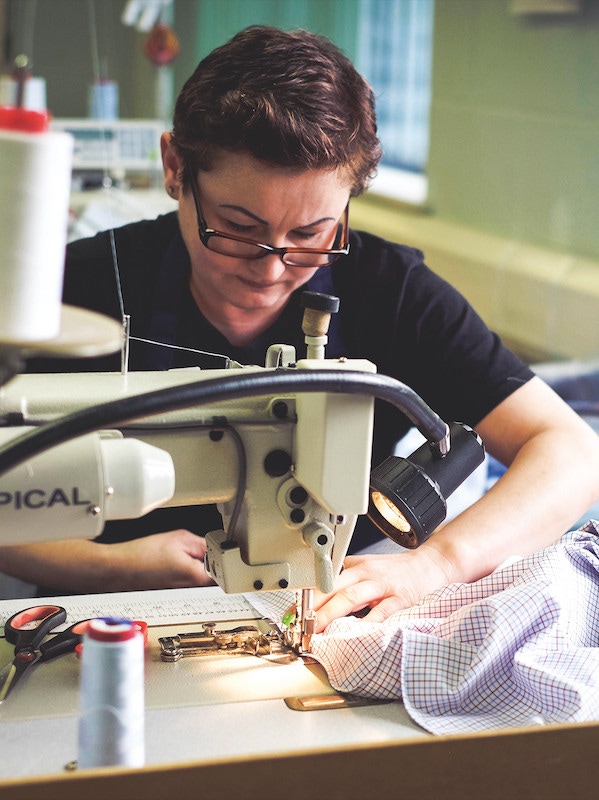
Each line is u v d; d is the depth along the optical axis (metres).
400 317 1.85
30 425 1.00
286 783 0.83
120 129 4.41
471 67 3.97
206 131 1.39
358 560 1.43
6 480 0.94
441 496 1.16
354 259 1.86
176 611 1.38
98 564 1.63
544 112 3.56
